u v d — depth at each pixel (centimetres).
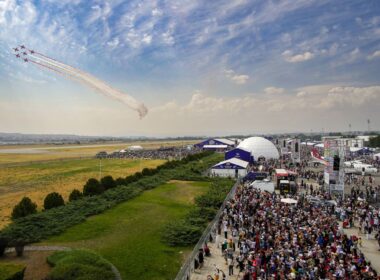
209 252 3042
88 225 3897
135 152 15888
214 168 8312
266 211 4219
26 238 3225
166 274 2664
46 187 6581
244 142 12988
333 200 5128
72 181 7338
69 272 2247
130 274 2634
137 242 3369
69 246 3197
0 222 4066
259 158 12194
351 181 7669
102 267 2447
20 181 7312
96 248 3169
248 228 3597
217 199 4844
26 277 2458
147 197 5612
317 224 3678
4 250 2917
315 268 2505
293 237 3162
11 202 5222
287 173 6744
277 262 2594
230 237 3478
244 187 6172
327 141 5941
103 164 11138
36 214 3728
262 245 2973
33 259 2827
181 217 4309
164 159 13150
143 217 4312
